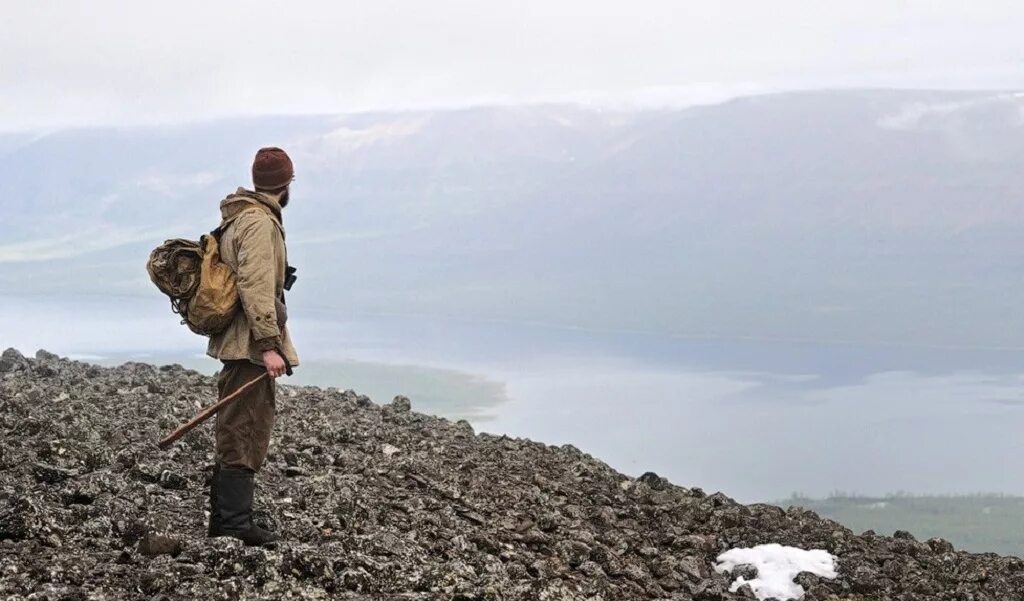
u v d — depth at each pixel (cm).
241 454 635
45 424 958
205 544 599
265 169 625
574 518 981
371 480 939
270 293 604
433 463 1083
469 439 1329
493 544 800
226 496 638
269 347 605
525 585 658
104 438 979
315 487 855
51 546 629
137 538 655
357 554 641
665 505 1078
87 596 544
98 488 750
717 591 819
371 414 1398
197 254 615
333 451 1069
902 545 1012
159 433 1026
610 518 997
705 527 1029
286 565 601
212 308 608
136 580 582
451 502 930
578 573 798
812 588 859
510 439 1391
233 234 614
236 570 588
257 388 629
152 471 836
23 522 633
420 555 705
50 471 794
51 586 548
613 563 827
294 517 765
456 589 630
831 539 983
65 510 683
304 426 1163
